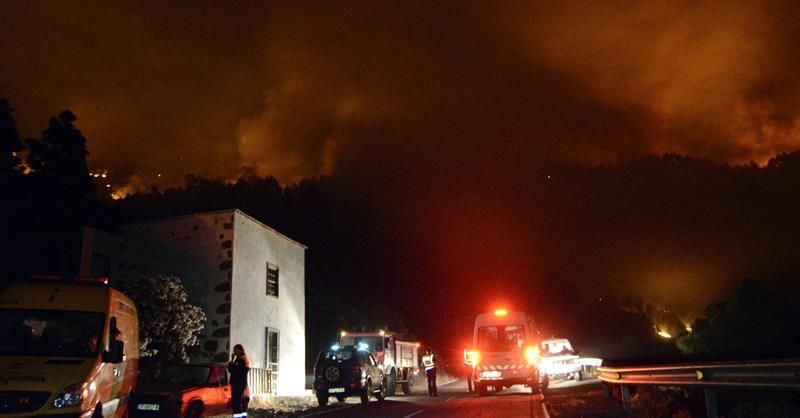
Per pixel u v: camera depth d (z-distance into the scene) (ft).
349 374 68.85
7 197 68.39
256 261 78.48
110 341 35.65
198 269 73.10
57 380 31.78
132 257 75.05
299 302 90.07
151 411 47.62
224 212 74.54
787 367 25.05
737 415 33.27
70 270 68.49
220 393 52.80
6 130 69.26
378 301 200.75
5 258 64.54
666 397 44.65
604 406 52.49
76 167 75.72
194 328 66.13
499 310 77.36
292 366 85.66
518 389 89.92
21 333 34.73
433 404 66.13
